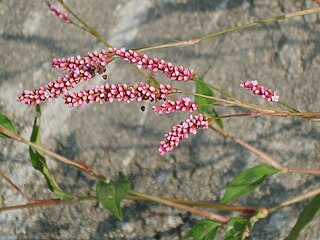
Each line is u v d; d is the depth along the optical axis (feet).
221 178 0.96
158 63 0.67
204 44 0.94
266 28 0.94
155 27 0.94
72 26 0.95
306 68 0.94
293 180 0.96
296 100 0.94
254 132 0.94
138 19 0.94
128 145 0.95
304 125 0.95
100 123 0.95
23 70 0.96
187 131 0.66
